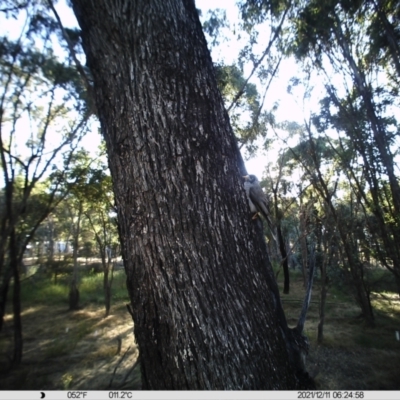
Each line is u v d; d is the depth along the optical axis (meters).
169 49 1.45
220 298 1.31
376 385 5.89
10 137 7.89
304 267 14.23
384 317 10.77
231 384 1.24
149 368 1.33
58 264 18.75
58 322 11.09
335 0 7.47
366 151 8.74
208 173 1.41
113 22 1.45
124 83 1.43
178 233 1.33
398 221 7.90
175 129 1.39
